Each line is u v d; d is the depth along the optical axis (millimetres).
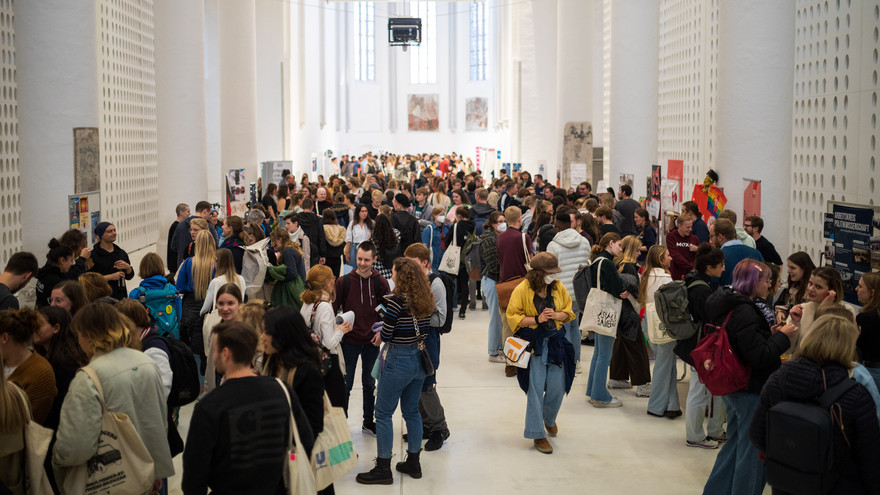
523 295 6367
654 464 6199
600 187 17641
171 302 6496
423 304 5605
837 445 3668
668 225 11594
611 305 7262
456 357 9633
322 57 39156
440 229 11938
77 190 9414
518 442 6711
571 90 22625
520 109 31156
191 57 15180
